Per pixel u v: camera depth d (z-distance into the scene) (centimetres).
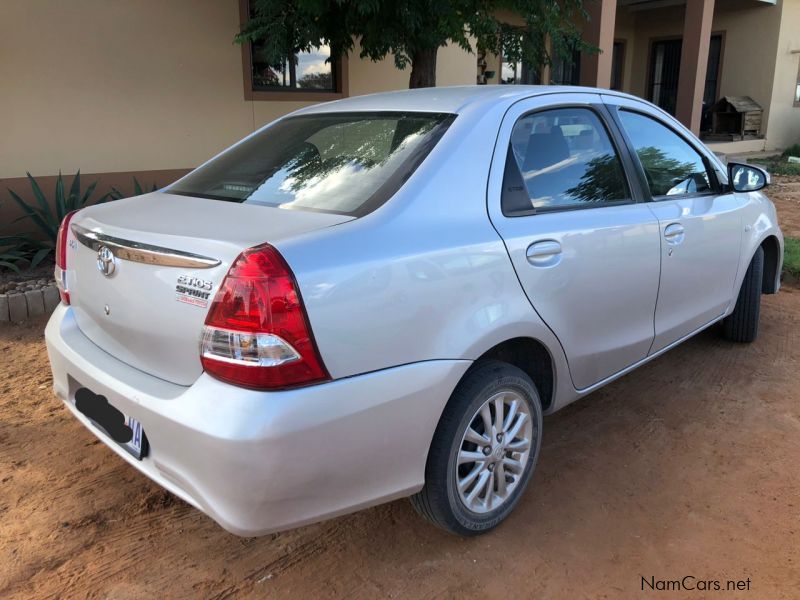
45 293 510
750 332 456
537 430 279
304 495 203
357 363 207
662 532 271
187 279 205
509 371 258
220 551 257
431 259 225
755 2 1568
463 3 570
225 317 195
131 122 705
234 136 782
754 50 1598
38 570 244
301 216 230
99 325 247
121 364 236
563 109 303
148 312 218
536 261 261
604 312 302
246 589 238
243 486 193
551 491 298
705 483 304
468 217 245
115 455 321
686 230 349
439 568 250
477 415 253
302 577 244
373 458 215
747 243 417
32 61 634
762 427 354
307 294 196
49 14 634
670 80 1722
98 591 235
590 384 310
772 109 1616
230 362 195
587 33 985
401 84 925
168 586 238
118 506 282
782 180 1256
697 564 253
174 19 709
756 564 253
